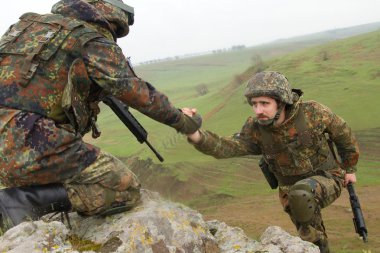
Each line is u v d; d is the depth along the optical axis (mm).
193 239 3340
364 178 22062
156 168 27656
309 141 4207
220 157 4285
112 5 3285
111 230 3113
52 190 3107
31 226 2932
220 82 112938
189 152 30203
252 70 62500
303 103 4289
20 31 3027
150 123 41781
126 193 3256
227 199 22344
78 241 3092
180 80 154375
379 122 29375
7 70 2936
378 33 63812
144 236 3066
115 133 44469
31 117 2896
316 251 3588
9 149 2887
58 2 3215
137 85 3066
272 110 4074
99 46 2975
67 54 2930
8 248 2777
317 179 4145
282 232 3846
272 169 4512
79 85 2979
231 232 3871
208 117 44531
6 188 3051
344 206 18094
